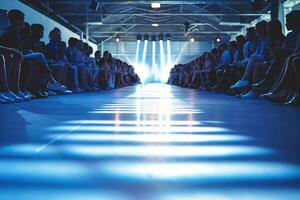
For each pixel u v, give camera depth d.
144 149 1.41
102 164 1.15
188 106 4.00
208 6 18.97
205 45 30.33
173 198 0.81
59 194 0.84
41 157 1.25
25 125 2.20
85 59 10.32
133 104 4.32
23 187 0.90
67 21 19.41
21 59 4.80
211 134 1.84
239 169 1.08
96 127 2.11
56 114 2.95
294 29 4.88
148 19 23.66
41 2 15.84
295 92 4.18
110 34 26.80
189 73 15.16
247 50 6.73
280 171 1.06
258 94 5.86
